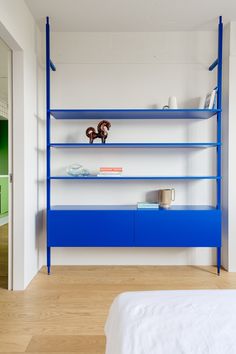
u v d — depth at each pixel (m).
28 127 2.47
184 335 0.79
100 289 2.37
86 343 1.64
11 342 1.64
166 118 2.96
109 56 2.96
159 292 1.10
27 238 2.46
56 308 2.04
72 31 2.95
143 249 3.01
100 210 2.62
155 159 2.98
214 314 0.90
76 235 2.62
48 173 2.66
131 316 0.90
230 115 2.75
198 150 2.97
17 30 2.21
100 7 2.50
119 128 2.99
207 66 2.95
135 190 3.00
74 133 3.00
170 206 2.87
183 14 2.62
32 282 2.53
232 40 2.74
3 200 5.39
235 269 2.79
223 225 2.89
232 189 2.77
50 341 1.65
